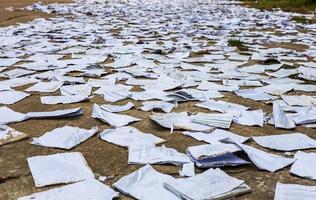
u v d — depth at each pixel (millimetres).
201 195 1308
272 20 6203
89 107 2195
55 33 4723
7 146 1708
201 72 2947
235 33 4910
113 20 6090
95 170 1519
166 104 2203
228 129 1906
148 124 1963
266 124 1985
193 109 2174
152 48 3807
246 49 3834
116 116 2037
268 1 9875
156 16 6703
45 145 1712
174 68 3074
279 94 2449
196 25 5605
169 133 1856
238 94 2441
